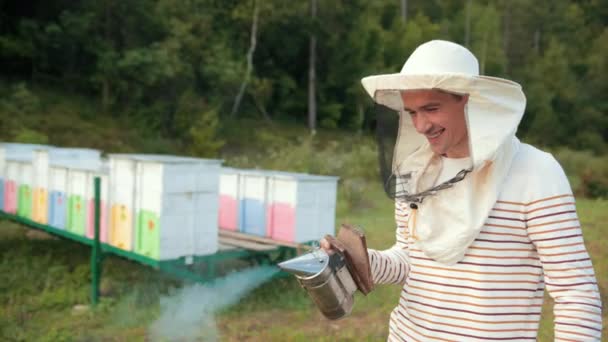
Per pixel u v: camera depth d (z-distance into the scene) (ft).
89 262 24.11
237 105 99.60
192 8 102.17
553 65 148.25
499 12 161.48
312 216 20.29
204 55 96.78
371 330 16.89
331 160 52.08
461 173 5.33
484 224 5.38
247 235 21.39
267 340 16.24
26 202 25.09
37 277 21.84
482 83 5.08
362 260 5.76
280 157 57.41
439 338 5.63
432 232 5.56
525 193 5.28
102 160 29.37
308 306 19.27
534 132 128.16
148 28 91.04
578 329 4.96
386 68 125.80
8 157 27.07
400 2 167.32
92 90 87.92
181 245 18.26
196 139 66.80
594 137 134.00
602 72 154.71
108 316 18.07
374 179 52.01
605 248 25.36
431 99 5.37
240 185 22.08
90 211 20.71
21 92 73.26
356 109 119.55
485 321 5.37
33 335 16.63
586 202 42.24
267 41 115.55
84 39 84.48
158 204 17.75
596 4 191.01
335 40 117.70
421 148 5.98
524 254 5.37
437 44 5.52
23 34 82.12
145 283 21.18
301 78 122.72
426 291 5.77
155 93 90.07
